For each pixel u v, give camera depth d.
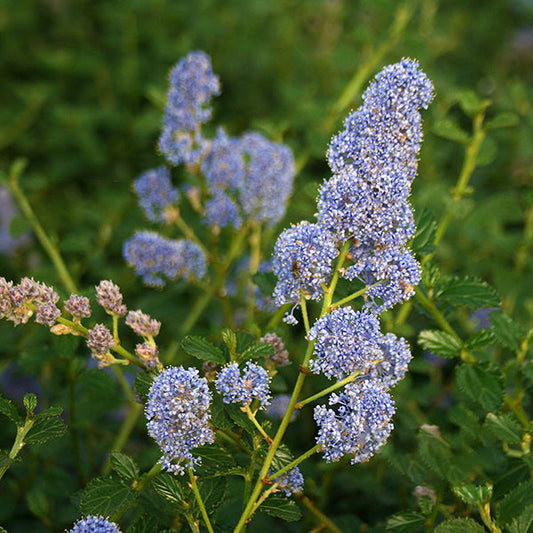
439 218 0.85
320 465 0.70
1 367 0.84
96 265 1.00
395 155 0.56
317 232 0.56
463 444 0.62
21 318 0.59
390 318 0.70
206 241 0.86
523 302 0.93
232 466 0.58
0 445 0.78
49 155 1.37
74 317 0.60
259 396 0.56
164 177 0.76
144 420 0.78
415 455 0.65
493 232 0.96
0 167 1.36
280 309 0.69
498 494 0.62
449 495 0.65
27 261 1.07
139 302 0.90
